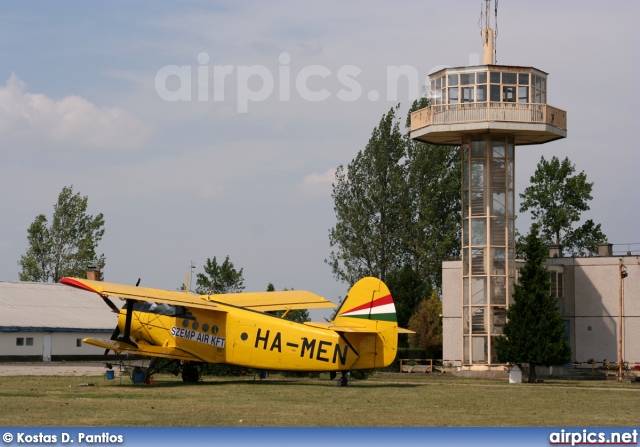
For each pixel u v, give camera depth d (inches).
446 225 3213.6
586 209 3403.1
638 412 924.6
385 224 3223.4
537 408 960.3
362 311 1267.2
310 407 923.4
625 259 2188.7
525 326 1651.1
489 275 2016.5
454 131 2007.9
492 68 1998.0
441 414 874.8
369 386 1323.8
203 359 1305.4
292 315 2913.4
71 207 3782.0
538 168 3469.5
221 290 3009.4
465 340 2036.2
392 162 3250.5
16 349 2496.3
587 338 2219.5
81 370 1839.3
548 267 2210.9
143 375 1293.1
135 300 1255.5
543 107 1990.7
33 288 3056.1
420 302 2891.2
